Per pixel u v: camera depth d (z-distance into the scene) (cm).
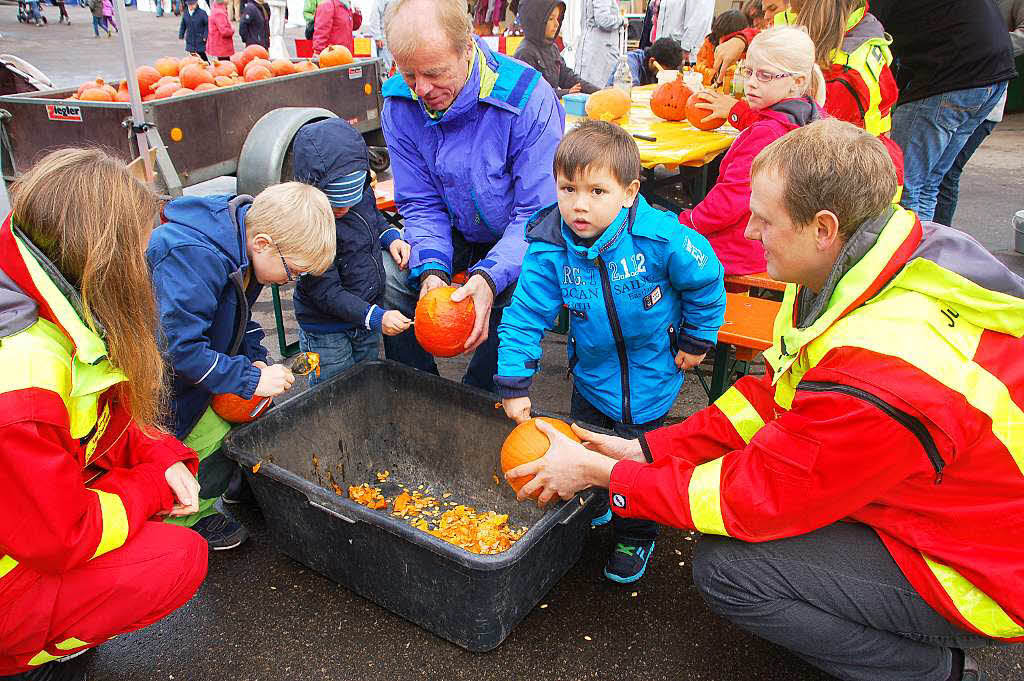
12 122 440
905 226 161
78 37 2000
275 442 259
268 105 489
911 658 182
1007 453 157
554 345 443
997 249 564
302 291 295
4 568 165
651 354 247
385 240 325
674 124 477
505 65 270
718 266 233
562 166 212
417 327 264
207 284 228
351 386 287
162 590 185
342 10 876
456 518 274
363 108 605
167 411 232
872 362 155
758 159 171
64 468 159
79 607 175
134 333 173
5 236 161
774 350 199
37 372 156
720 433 210
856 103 374
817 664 193
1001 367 157
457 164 278
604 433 236
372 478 301
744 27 633
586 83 693
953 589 165
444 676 216
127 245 165
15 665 178
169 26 2375
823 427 160
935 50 438
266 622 236
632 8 1317
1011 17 621
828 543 179
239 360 242
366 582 232
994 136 927
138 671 217
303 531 239
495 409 272
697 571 195
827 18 368
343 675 216
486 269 266
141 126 379
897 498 171
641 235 221
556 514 210
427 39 237
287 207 236
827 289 169
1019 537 160
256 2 1139
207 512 266
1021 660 221
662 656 224
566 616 239
